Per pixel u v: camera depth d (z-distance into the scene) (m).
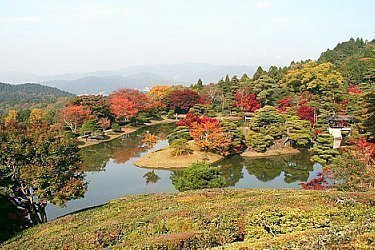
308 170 47.03
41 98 164.38
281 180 42.44
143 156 56.22
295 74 90.00
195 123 58.38
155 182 42.16
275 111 63.28
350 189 24.70
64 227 18.84
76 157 26.02
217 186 31.23
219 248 11.49
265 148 57.03
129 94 100.50
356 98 66.75
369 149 30.39
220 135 53.34
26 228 22.02
